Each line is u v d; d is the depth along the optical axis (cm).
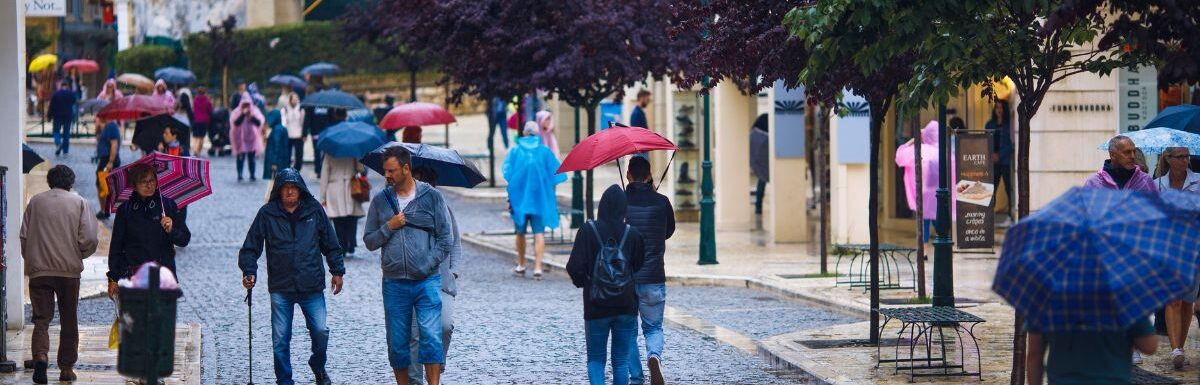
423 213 1673
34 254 1728
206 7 8975
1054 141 3250
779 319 2384
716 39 2067
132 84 7144
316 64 7838
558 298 2675
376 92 8288
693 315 2455
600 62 3247
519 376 1883
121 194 1809
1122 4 1386
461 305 2588
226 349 2116
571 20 3291
